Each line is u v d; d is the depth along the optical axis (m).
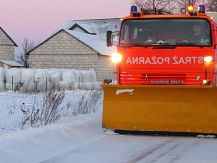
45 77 29.14
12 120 12.52
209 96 10.20
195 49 10.68
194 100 10.28
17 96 22.25
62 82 30.84
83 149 8.87
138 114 10.57
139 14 11.16
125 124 10.62
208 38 10.72
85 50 45.03
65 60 45.69
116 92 10.69
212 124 10.20
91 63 44.91
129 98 10.63
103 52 45.12
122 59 11.06
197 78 10.66
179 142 9.84
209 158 8.12
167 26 10.99
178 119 10.37
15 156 7.93
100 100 18.03
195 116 10.28
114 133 10.95
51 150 8.69
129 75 11.00
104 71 45.09
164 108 10.44
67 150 8.73
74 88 31.70
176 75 10.74
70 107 15.57
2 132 10.28
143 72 10.90
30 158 7.93
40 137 9.46
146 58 10.89
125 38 11.14
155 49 10.85
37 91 26.34
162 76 10.80
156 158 8.10
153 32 11.02
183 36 10.84
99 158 8.03
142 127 10.55
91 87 34.06
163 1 34.84
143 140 10.05
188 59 10.70
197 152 8.69
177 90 10.34
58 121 11.95
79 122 11.73
